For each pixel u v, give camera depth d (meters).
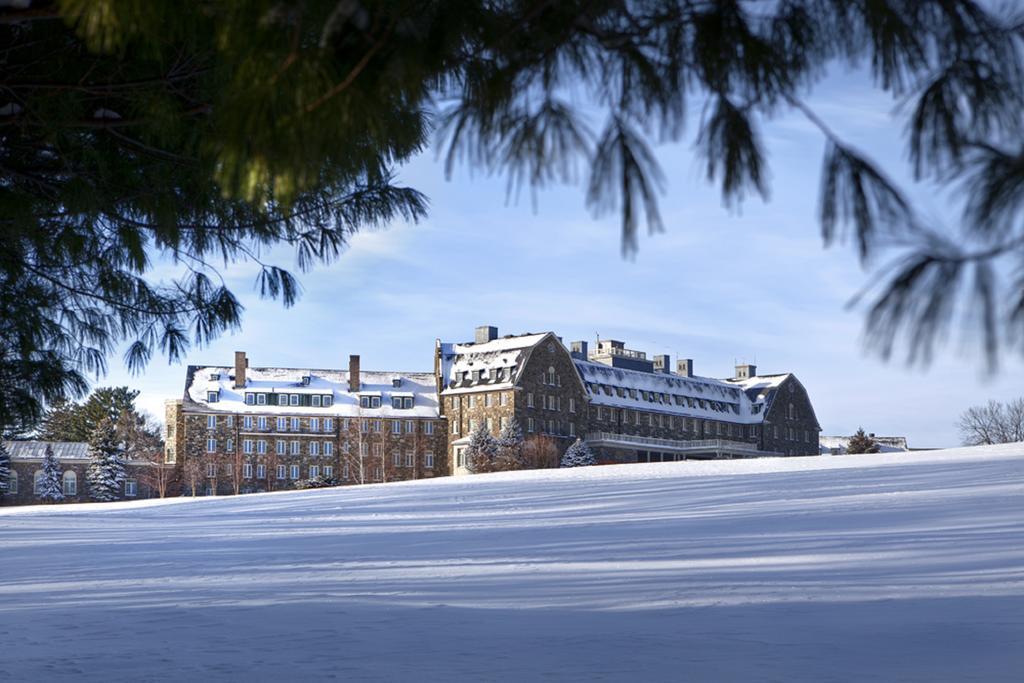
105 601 11.33
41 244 6.84
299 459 90.81
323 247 6.94
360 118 2.46
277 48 2.46
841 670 6.90
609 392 99.06
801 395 116.25
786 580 11.45
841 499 23.59
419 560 14.99
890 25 2.38
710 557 13.95
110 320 7.43
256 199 2.50
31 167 6.52
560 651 7.75
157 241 6.96
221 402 89.75
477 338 97.38
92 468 87.62
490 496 32.03
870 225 2.09
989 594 9.99
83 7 2.51
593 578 12.19
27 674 7.27
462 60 2.82
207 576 13.84
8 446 86.12
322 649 8.04
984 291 1.80
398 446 93.06
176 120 5.25
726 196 2.44
